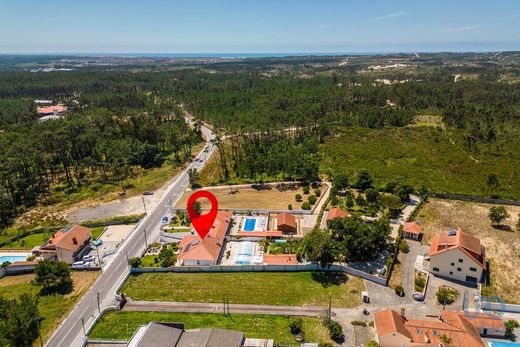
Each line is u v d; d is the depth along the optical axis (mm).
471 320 67750
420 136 183750
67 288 83688
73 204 129500
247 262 90750
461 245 83125
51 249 93312
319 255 85500
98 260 93875
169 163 169375
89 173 157875
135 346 58938
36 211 124688
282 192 134125
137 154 165500
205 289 81562
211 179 147375
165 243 101562
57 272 82500
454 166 150625
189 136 199750
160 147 190250
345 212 111312
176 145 177500
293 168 144125
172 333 61906
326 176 147000
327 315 72188
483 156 160000
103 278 86812
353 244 87812
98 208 125625
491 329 66688
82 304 77812
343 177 131375
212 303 76938
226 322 71250
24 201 131375
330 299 76438
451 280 83500
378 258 91375
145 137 187750
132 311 75062
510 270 87125
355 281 83250
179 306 76312
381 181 137875
